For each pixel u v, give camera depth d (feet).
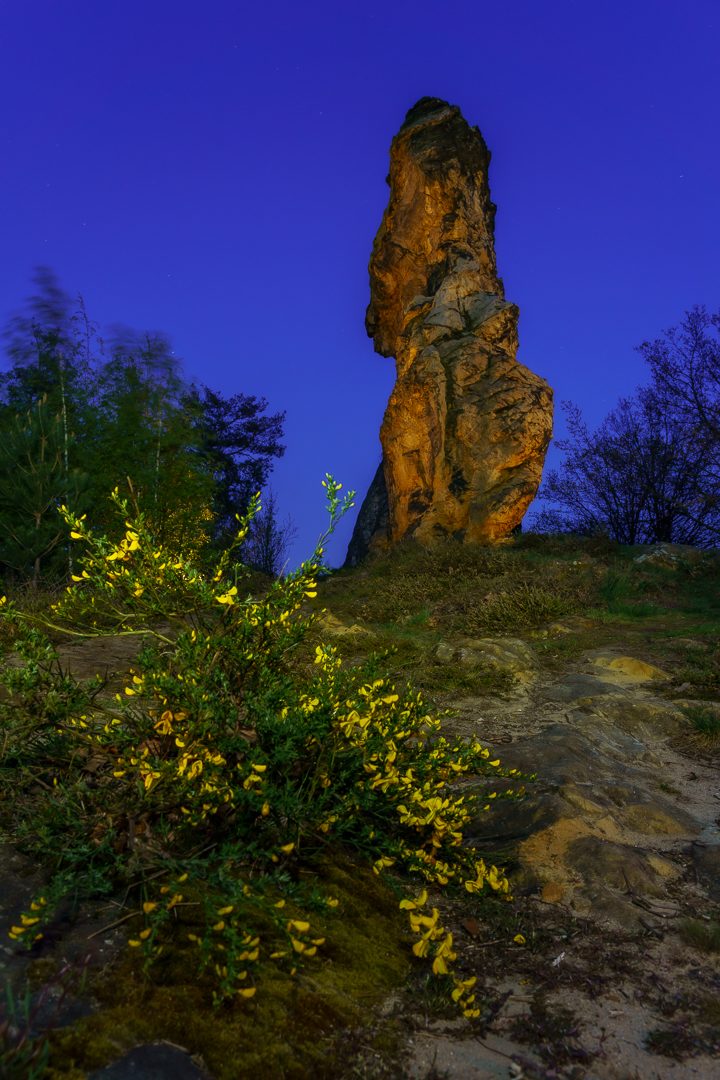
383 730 7.97
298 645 8.65
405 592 37.68
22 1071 4.22
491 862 8.73
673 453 54.39
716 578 39.55
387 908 7.44
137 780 6.66
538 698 18.43
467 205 61.67
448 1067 5.13
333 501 8.48
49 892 5.85
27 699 7.45
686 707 16.70
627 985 6.36
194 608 8.29
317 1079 4.80
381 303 67.56
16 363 39.75
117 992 5.08
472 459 51.93
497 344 57.00
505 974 6.55
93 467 36.86
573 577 37.52
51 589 27.61
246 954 5.19
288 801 6.82
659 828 10.14
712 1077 5.16
